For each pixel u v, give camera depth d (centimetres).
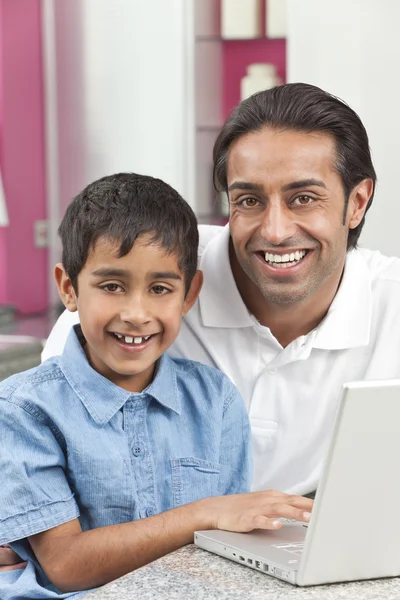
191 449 155
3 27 446
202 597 105
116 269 143
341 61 370
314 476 180
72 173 464
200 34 439
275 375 179
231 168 161
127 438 148
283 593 108
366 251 196
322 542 108
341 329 176
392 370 179
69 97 457
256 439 181
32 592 133
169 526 130
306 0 372
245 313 176
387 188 366
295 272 158
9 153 457
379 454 107
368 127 368
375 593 109
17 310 463
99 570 130
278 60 467
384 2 362
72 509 138
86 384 147
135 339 146
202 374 162
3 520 135
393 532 112
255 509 126
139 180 155
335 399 179
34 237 475
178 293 151
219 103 468
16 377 148
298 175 154
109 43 443
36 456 139
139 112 442
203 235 193
